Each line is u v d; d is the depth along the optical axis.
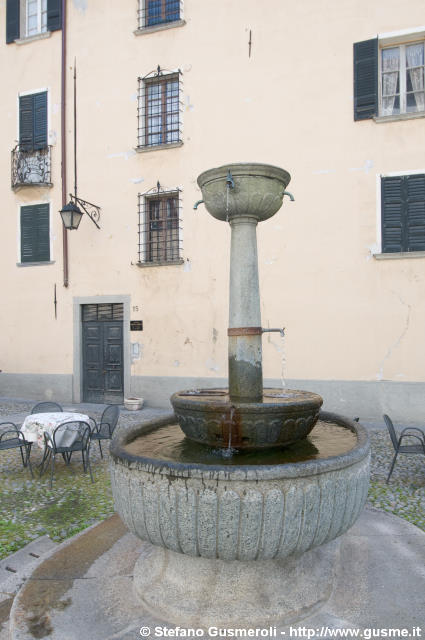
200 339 10.77
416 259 9.21
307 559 3.09
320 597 2.82
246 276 3.43
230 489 2.40
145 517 2.55
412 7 9.33
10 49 12.74
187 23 10.92
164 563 2.95
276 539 2.43
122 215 11.51
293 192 9.98
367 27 9.59
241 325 3.39
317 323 9.77
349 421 3.99
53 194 12.21
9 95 12.75
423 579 3.11
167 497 2.47
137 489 2.57
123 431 3.50
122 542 3.71
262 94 10.29
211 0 10.70
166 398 10.99
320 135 9.85
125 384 11.38
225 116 10.59
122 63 11.57
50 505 4.92
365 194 9.55
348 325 9.59
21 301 12.48
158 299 11.12
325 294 9.73
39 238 12.34
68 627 2.60
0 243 12.73
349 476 2.64
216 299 10.66
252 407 2.94
